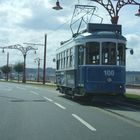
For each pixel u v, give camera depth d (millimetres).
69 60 27906
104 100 28234
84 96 25500
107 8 30078
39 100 28016
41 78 130375
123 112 20141
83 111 20266
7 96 32750
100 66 23938
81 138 12055
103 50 24062
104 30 25234
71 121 16109
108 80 23891
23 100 27906
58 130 13656
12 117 17391
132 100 25734
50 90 46156
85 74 24062
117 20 30141
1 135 12523
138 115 18812
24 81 95500
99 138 12102
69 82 27734
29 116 17797
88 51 24156
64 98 30562
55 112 19578
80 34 25828
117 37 24250
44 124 15164
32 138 11984
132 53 25047
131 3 30312
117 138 12164
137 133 13242
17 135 12531
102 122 15977
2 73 166500
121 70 24172
